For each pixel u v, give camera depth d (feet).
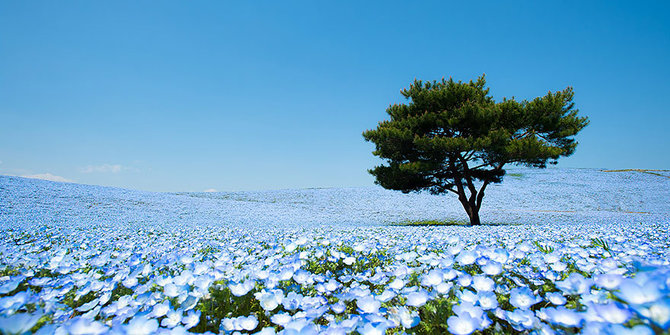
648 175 166.91
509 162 50.34
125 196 85.10
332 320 5.89
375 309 5.90
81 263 10.66
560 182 149.48
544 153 45.24
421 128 51.55
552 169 193.88
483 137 46.50
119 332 4.66
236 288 7.00
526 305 5.67
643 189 130.72
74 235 23.93
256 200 118.62
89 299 7.86
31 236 24.30
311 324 5.22
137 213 62.90
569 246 13.44
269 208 91.45
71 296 7.65
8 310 5.53
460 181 55.72
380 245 15.78
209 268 9.52
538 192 128.67
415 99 54.44
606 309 4.14
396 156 54.65
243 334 5.70
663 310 3.40
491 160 51.01
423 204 112.47
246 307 7.24
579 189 132.87
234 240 19.16
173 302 6.72
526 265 9.43
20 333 4.27
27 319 4.40
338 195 131.34
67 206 62.13
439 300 6.12
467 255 8.10
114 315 6.57
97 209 62.75
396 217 76.84
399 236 20.53
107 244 17.58
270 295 6.60
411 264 10.09
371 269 10.76
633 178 159.22
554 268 8.42
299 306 6.59
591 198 116.67
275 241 18.63
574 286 5.95
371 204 111.96
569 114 51.34
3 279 8.33
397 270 8.21
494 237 19.27
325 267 11.32
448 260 8.07
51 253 12.00
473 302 5.69
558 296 6.32
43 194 71.41
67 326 5.09
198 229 31.71
